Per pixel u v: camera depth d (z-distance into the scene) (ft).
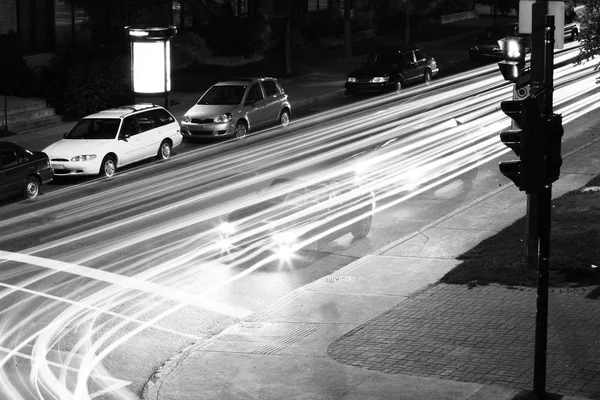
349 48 144.15
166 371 35.91
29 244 55.47
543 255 30.58
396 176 67.51
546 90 31.86
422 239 54.60
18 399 33.32
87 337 40.11
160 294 46.06
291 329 40.42
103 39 115.34
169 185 71.15
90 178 75.36
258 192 58.08
